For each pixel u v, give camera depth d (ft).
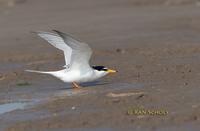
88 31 115.14
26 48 100.63
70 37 58.34
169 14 131.64
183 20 119.34
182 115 47.88
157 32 106.01
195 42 92.43
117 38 103.04
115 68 74.49
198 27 108.58
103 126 47.11
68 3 176.14
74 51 59.82
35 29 124.26
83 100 56.29
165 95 55.06
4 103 59.72
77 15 145.79
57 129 47.62
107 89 60.75
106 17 135.85
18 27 130.21
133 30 110.93
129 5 159.33
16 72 78.28
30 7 174.40
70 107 54.24
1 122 51.90
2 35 119.65
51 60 87.25
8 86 69.15
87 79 61.36
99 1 173.78
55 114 52.44
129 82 63.93
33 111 54.60
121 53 87.81
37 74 75.25
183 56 79.66
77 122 48.88
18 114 54.13
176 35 101.14
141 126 46.11
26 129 48.60
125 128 46.01
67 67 61.62
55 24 130.41
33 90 65.10
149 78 65.21
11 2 185.98
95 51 91.25
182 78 63.16
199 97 53.16
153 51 86.84
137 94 56.49
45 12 158.51
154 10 142.10
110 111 51.19
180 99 53.01
